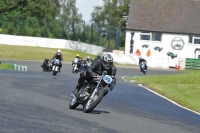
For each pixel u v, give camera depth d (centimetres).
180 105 5769
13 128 3116
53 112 4038
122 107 4941
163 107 5319
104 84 4122
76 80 8306
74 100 4366
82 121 3678
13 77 7819
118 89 6944
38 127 3238
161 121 4172
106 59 4138
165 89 7319
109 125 3619
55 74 10019
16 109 4016
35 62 16600
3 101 4472
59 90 6169
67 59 18500
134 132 3419
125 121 3922
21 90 5716
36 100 4828
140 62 13838
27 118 3584
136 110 4800
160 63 19725
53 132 3105
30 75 9069
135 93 6588
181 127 3925
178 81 9525
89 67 4188
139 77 10188
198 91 7200
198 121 4428
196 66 19800
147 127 3719
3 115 3622
